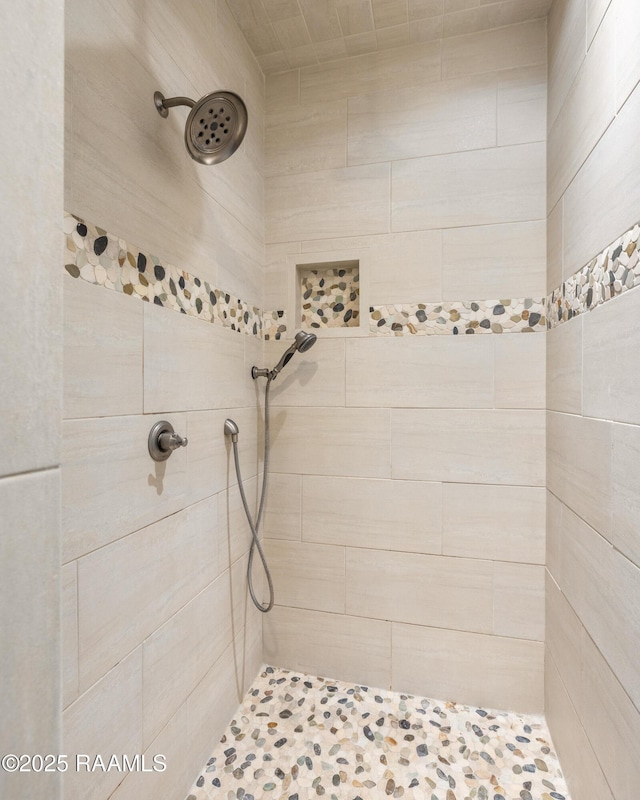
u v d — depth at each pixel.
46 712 0.30
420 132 1.49
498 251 1.43
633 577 0.77
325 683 1.57
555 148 1.30
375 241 1.54
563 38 1.22
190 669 1.16
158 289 1.01
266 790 1.15
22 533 0.28
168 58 1.05
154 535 1.00
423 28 1.43
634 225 0.79
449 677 1.48
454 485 1.47
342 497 1.57
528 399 1.42
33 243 0.28
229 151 1.00
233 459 1.40
